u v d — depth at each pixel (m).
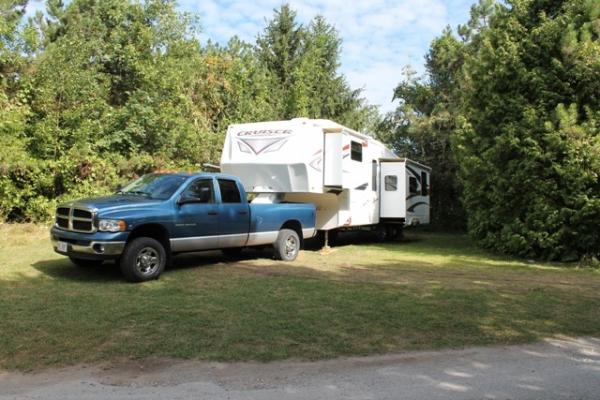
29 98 15.15
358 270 10.69
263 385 4.56
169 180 9.80
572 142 11.78
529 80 12.88
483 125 14.17
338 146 13.36
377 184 16.61
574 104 11.89
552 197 12.51
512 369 5.04
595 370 5.04
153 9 18.27
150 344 5.54
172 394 4.35
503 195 13.32
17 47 15.20
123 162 16.14
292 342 5.70
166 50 18.61
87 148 15.29
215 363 5.10
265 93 24.50
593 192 11.95
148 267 8.80
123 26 17.98
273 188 12.88
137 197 9.34
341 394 4.36
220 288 8.33
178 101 18.03
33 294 7.61
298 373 4.86
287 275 9.73
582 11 12.62
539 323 6.66
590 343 5.95
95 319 6.34
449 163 23.27
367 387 4.53
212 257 11.96
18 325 6.05
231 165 13.16
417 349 5.60
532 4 13.73
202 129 18.89
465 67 15.97
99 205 8.55
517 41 13.58
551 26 12.72
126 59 17.22
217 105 20.77
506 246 13.47
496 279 9.97
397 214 16.61
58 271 9.46
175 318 6.46
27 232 13.70
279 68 31.78
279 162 12.59
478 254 14.02
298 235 12.16
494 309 7.29
